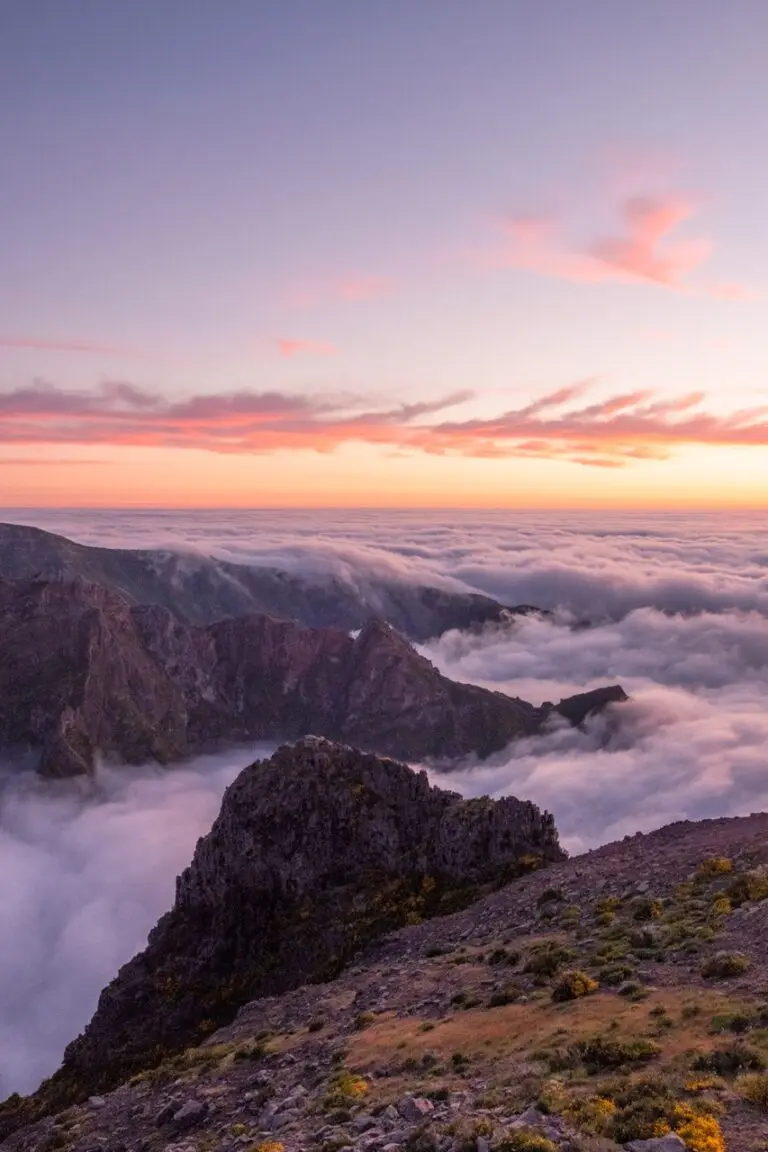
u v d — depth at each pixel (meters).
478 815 62.25
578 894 43.44
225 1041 37.84
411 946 46.53
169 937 64.06
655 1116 15.89
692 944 29.36
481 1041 24.86
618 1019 23.36
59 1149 29.52
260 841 65.25
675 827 53.56
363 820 65.44
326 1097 23.22
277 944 57.81
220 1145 23.03
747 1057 18.16
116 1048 54.03
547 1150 15.09
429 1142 16.86
